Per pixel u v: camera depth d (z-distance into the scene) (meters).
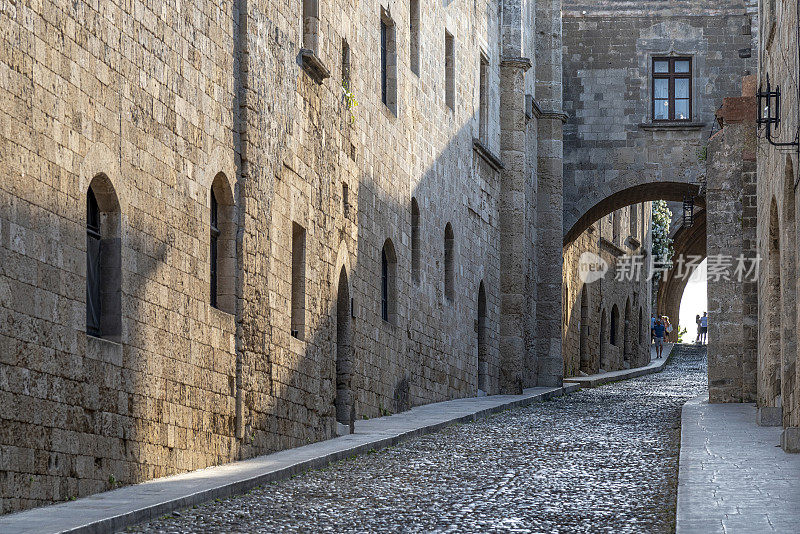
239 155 17.28
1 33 10.97
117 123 13.43
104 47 13.14
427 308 29.97
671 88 42.53
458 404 29.88
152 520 11.41
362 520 11.71
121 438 13.34
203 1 16.05
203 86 16.00
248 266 17.30
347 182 22.89
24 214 11.35
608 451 19.05
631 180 42.34
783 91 21.34
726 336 31.44
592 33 42.72
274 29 18.62
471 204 34.59
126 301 13.57
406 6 29.05
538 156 41.34
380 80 26.47
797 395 18.47
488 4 36.94
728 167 31.69
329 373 21.28
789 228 21.02
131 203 13.76
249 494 13.63
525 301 39.06
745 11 42.12
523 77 38.41
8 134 11.06
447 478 15.44
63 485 11.99
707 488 12.75
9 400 11.03
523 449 19.50
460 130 33.59
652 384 46.22
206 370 15.88
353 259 23.36
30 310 11.45
